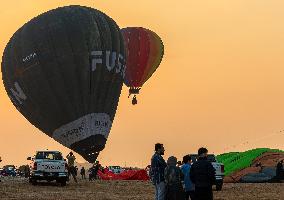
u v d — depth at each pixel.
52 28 72.94
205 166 25.23
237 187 62.75
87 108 72.56
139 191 54.88
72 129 72.19
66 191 53.28
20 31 75.69
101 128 73.38
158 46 99.56
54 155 64.00
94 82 73.12
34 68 72.06
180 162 37.25
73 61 72.00
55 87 71.88
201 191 25.11
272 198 45.16
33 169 62.06
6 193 49.09
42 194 48.66
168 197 26.31
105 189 57.81
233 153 90.38
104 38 74.62
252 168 80.56
